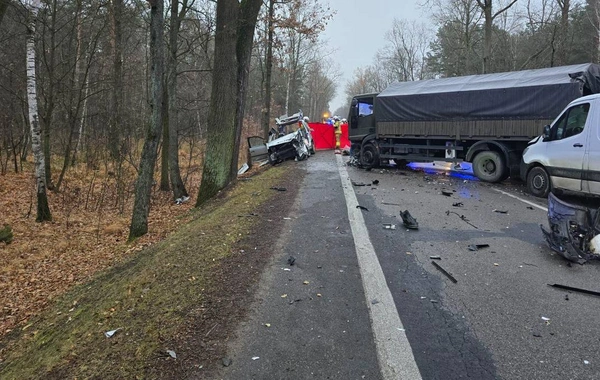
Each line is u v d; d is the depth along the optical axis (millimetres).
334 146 24062
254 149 18469
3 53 15523
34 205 12438
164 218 10875
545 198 9289
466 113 12156
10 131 18547
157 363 3074
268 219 7305
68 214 11008
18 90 15617
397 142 14445
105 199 13711
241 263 5062
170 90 12719
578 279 4555
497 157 11453
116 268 6520
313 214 7691
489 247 5738
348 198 9219
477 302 4020
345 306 3941
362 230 6570
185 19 12297
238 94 12445
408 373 2912
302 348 3236
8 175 16906
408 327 3553
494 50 35000
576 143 8391
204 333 3455
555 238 5422
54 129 18891
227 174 11602
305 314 3781
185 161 22125
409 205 8539
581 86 9938
